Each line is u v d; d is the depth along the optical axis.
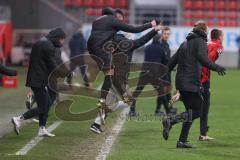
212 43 21.58
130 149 20.19
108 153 19.36
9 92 41.38
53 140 21.97
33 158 18.36
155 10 76.44
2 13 68.44
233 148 20.59
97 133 23.53
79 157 18.64
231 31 71.31
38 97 22.19
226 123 26.98
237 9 80.50
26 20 71.56
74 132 24.00
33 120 26.19
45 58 21.97
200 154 19.34
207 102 21.95
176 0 76.56
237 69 69.12
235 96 39.97
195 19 79.50
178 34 70.12
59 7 73.00
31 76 21.98
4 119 27.75
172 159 18.42
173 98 20.30
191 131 24.45
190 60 19.94
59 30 22.28
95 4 77.88
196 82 19.95
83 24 69.62
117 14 25.64
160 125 26.11
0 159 18.14
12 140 21.86
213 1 79.81
